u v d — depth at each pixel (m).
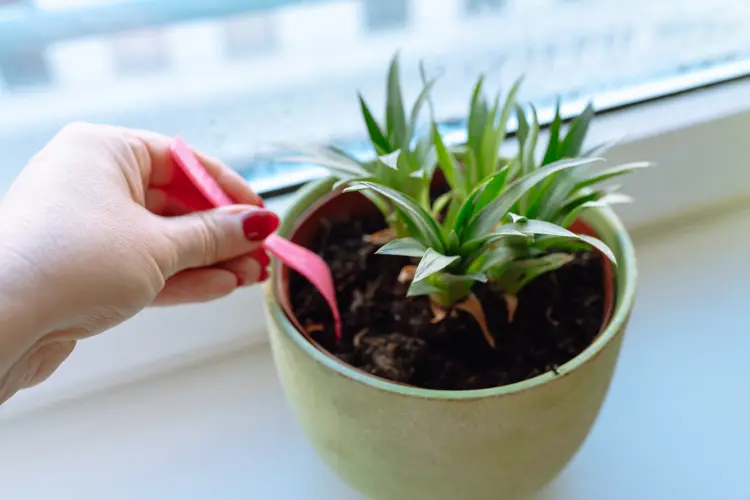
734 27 0.51
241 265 0.38
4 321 0.28
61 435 0.44
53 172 0.31
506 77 0.49
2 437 0.44
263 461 0.42
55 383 0.44
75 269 0.30
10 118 0.43
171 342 0.45
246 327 0.46
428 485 0.33
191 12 0.45
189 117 0.46
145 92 0.45
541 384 0.30
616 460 0.41
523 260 0.34
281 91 0.47
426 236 0.32
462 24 0.49
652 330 0.47
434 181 0.41
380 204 0.38
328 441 0.34
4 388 0.33
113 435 0.44
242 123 0.46
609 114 0.47
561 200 0.34
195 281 0.38
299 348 0.32
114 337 0.43
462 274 0.33
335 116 0.47
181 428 0.44
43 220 0.30
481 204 0.33
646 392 0.44
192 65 0.46
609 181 0.46
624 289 0.34
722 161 0.48
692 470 0.41
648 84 0.49
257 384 0.46
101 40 0.44
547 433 0.32
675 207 0.50
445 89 0.48
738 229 0.51
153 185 0.38
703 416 0.43
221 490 0.41
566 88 0.49
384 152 0.36
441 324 0.35
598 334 0.34
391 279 0.37
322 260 0.37
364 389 0.30
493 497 0.34
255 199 0.39
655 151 0.46
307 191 0.39
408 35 0.49
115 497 0.41
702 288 0.49
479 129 0.37
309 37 0.47
